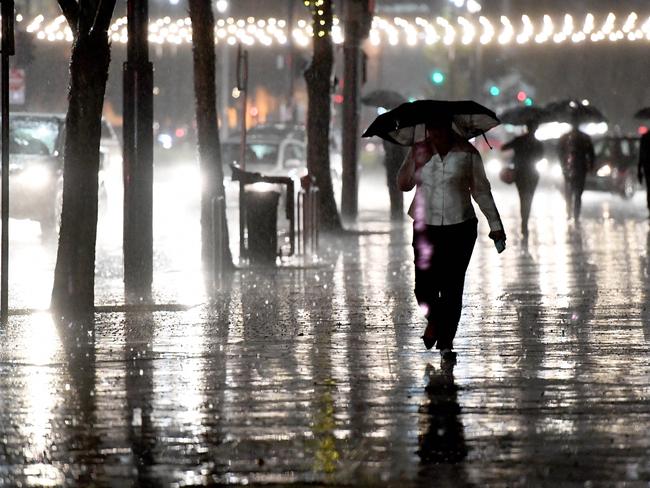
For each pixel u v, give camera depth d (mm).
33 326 32719
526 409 22812
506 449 20047
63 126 61188
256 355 28484
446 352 27953
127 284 39531
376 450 20047
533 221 76188
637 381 25250
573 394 24031
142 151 38969
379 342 30266
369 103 86125
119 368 26984
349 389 24703
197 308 36344
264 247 48969
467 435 20969
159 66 156875
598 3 133000
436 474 18672
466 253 28312
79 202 35000
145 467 19203
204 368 26922
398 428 21500
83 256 35156
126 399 23906
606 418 22078
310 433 21203
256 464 19297
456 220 28219
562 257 52656
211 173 45781
